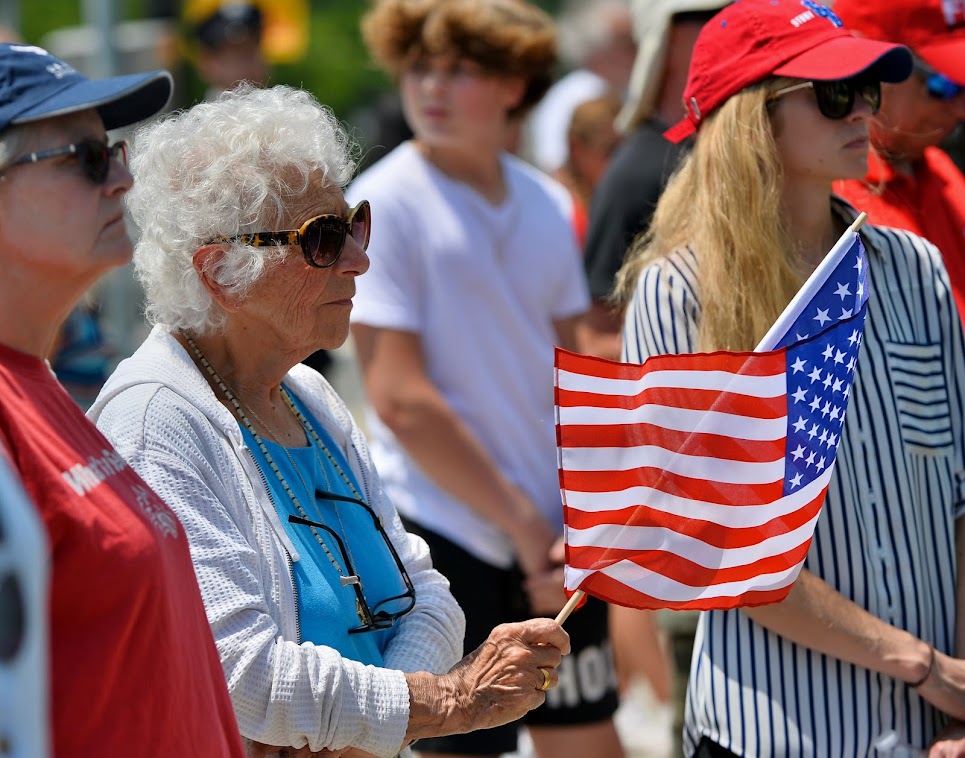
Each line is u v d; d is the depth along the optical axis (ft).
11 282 23.06
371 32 54.34
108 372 65.00
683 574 32.63
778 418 32.53
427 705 29.91
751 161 35.32
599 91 100.37
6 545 15.44
